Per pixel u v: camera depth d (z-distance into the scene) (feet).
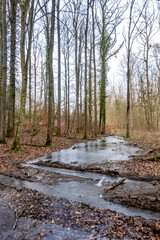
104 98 84.38
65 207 12.48
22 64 30.17
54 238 9.11
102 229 9.84
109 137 68.59
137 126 109.50
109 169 21.57
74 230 9.80
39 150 35.86
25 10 28.60
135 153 32.27
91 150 38.55
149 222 10.25
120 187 15.81
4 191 15.33
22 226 10.20
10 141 40.65
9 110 46.62
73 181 18.16
